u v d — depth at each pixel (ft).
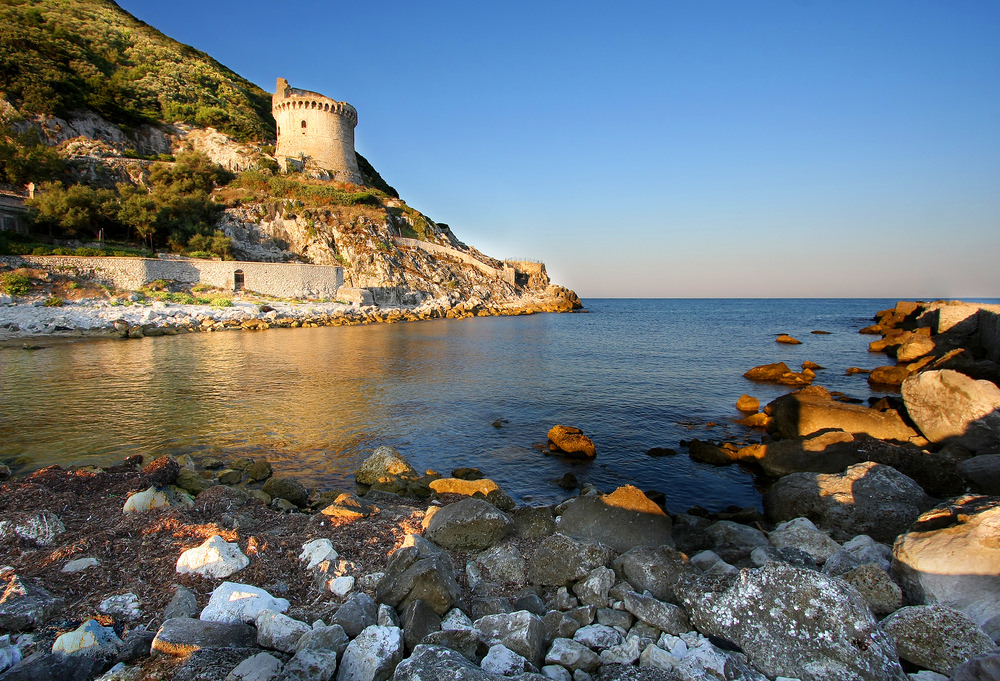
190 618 17.37
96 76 275.80
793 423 52.85
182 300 170.09
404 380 84.69
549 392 77.30
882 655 15.15
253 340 135.85
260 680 14.46
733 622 17.25
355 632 17.67
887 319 183.11
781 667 15.89
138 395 70.33
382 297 231.30
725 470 46.75
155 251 198.08
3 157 201.67
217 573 21.49
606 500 29.48
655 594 21.30
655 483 43.88
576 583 22.70
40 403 65.16
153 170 247.29
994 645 15.37
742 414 66.33
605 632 18.49
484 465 47.55
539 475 45.47
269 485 37.45
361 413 63.46
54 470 33.50
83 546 23.20
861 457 40.65
